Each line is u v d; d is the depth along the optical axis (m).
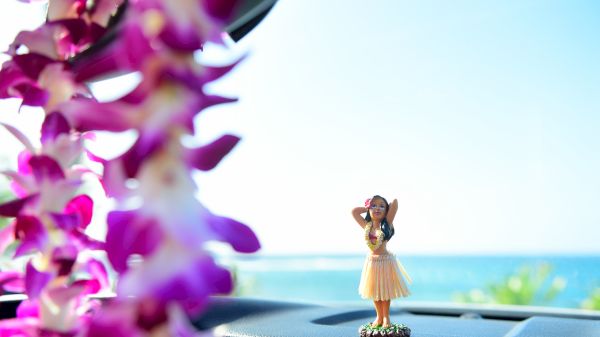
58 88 0.48
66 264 0.45
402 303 3.31
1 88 0.47
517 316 3.02
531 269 13.77
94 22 0.52
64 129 0.46
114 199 0.35
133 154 0.34
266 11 0.71
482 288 50.78
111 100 0.35
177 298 0.33
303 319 2.59
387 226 2.24
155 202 0.35
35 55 0.47
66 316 0.46
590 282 53.25
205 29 0.36
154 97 0.35
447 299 49.75
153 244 0.34
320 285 47.47
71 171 0.47
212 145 0.36
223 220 0.37
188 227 0.35
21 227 0.45
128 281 0.33
